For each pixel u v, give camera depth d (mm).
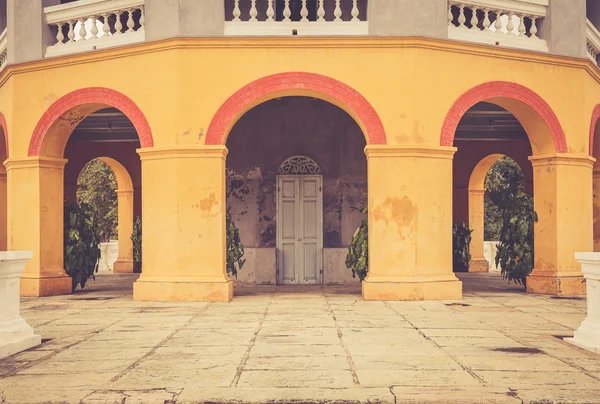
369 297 10344
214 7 10492
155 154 10523
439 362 5848
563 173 11562
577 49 11664
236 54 10477
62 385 5125
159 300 10375
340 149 13969
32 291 11484
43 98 11477
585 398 4656
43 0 11617
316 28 10586
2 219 14094
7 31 12094
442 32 10602
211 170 10375
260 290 12367
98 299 10945
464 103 10750
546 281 11547
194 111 10430
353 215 13891
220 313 9055
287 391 4871
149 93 10633
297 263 13828
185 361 5945
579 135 11711
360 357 6070
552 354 6203
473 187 18344
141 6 10906
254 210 13891
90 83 11086
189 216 10375
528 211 12086
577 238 11664
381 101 10430
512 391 4840
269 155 13969
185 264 10383
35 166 11547
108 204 30781
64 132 11805
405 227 10352
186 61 10453
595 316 6676
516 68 11188
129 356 6203
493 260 19438
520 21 11469
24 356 6277
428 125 10484
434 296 10398
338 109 13977
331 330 7590
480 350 6395
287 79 10461
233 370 5574
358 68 10461
